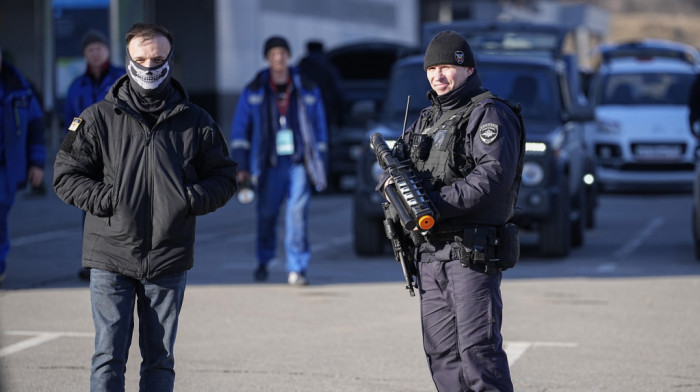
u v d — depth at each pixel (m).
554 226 40.38
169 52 17.44
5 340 26.98
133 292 17.66
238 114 34.47
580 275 37.34
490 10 166.38
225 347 26.47
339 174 70.06
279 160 34.41
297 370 24.22
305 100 34.19
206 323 29.23
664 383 23.09
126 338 17.48
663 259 41.22
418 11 163.38
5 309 30.88
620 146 67.19
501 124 16.97
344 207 61.97
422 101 42.91
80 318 29.69
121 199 17.17
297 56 127.88
